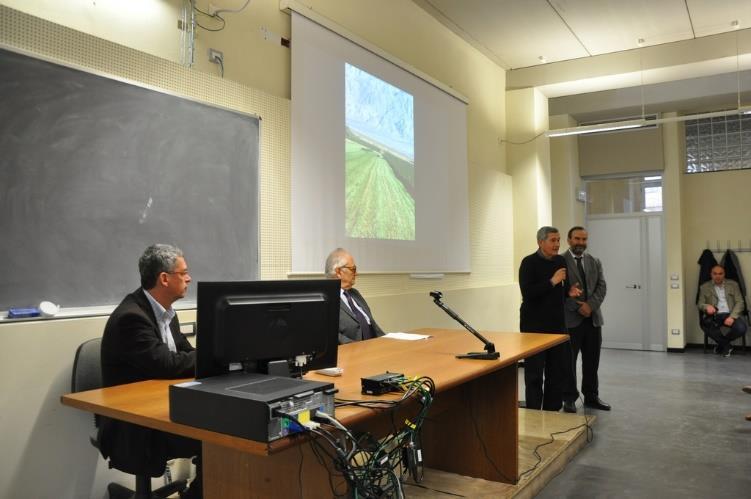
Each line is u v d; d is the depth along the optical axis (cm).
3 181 209
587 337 429
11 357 206
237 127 305
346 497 167
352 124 401
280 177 335
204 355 148
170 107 271
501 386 262
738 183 759
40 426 214
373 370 195
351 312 303
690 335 787
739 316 707
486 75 620
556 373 390
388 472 161
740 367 618
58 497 220
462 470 271
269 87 336
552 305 386
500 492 246
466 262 553
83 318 229
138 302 208
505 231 641
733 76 687
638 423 386
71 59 234
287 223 340
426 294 479
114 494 233
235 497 178
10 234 211
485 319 575
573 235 425
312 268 357
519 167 655
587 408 430
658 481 279
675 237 760
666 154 774
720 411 418
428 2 488
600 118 799
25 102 216
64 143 228
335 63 385
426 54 506
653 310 776
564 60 629
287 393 125
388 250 438
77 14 242
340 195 385
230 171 300
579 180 821
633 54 594
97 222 239
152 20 271
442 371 192
